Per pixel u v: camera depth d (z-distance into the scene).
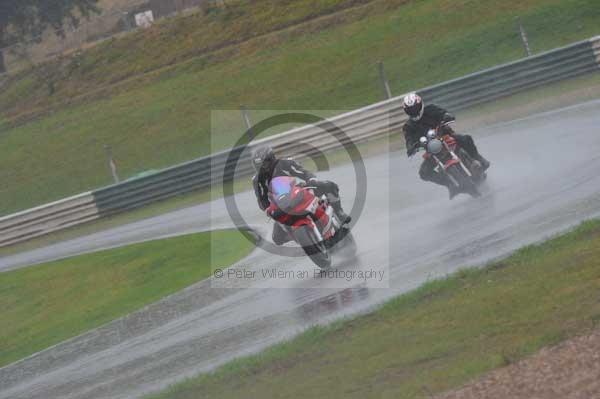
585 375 19.84
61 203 86.12
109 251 65.88
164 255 57.59
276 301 37.53
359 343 28.05
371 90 115.81
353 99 115.25
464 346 24.72
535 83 84.44
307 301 35.91
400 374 24.19
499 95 84.50
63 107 154.50
